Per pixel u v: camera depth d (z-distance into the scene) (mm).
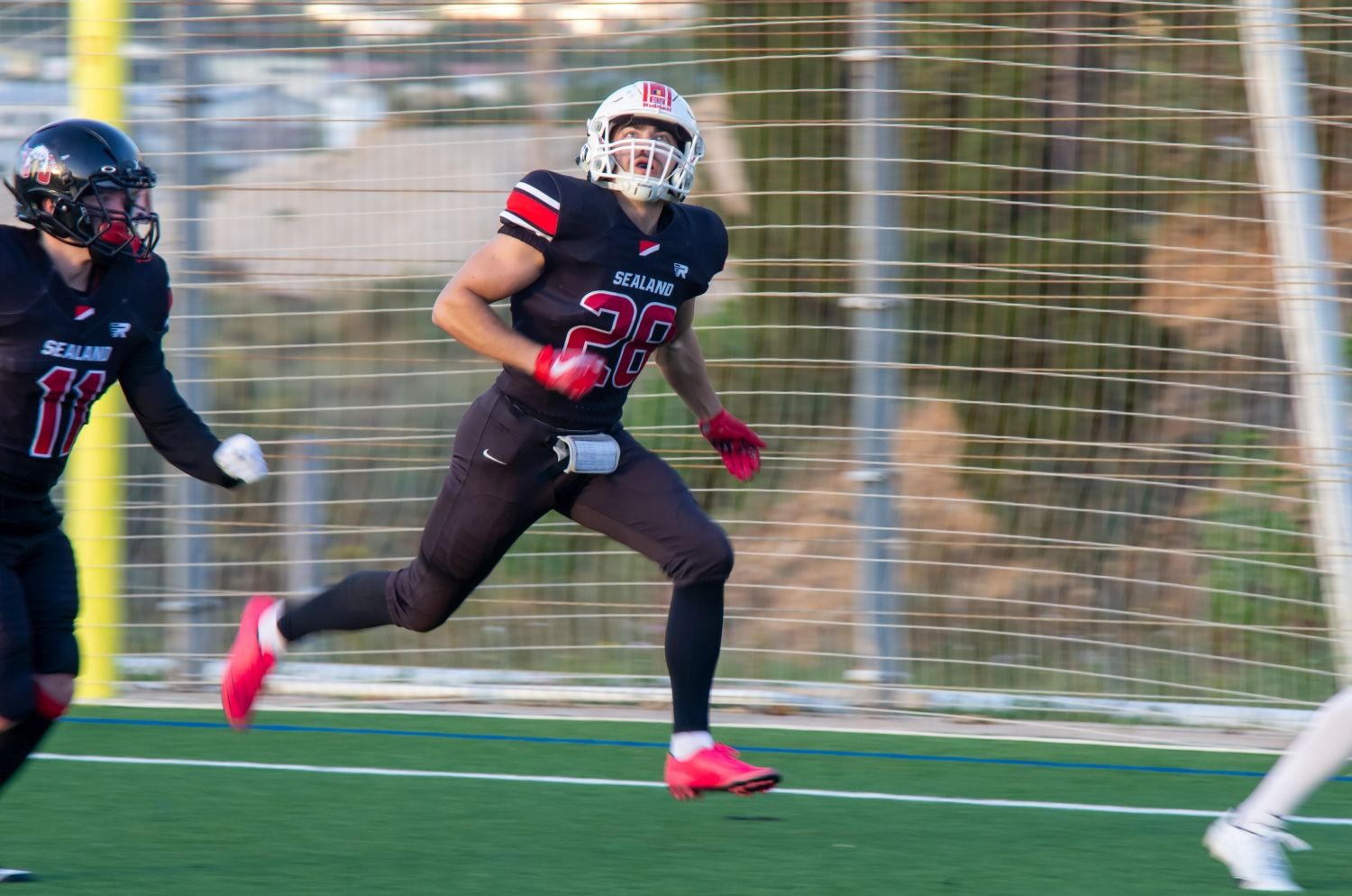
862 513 20406
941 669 20891
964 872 13719
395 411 21453
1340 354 19141
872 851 14414
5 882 13023
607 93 20828
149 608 21812
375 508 21531
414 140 21047
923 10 20906
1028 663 20781
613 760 18234
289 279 21344
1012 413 20828
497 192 20844
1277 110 19203
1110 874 13648
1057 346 20594
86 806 15812
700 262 13688
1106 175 20141
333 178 21203
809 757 18516
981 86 20938
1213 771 18000
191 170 21219
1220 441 20547
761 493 21109
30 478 12039
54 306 11766
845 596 21031
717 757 13602
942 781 17391
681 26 20734
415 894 12836
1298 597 20203
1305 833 15234
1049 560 20766
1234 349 20500
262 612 15219
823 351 20797
